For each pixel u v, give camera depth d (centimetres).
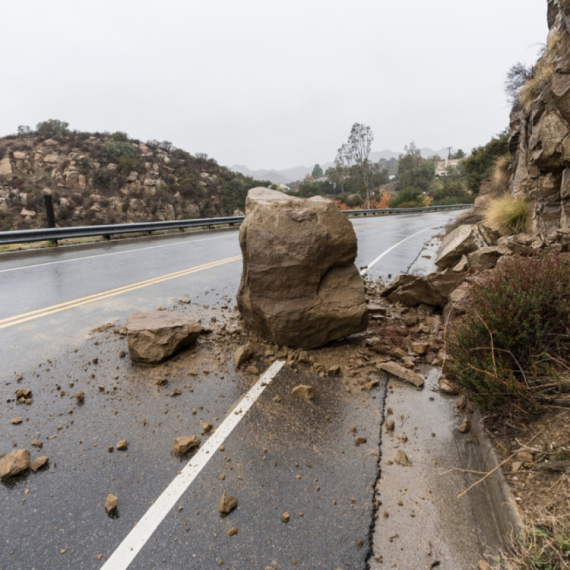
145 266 982
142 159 6462
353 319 482
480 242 883
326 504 257
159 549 224
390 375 436
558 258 368
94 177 5653
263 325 496
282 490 269
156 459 297
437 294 627
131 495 262
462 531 236
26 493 263
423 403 383
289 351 478
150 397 383
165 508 252
